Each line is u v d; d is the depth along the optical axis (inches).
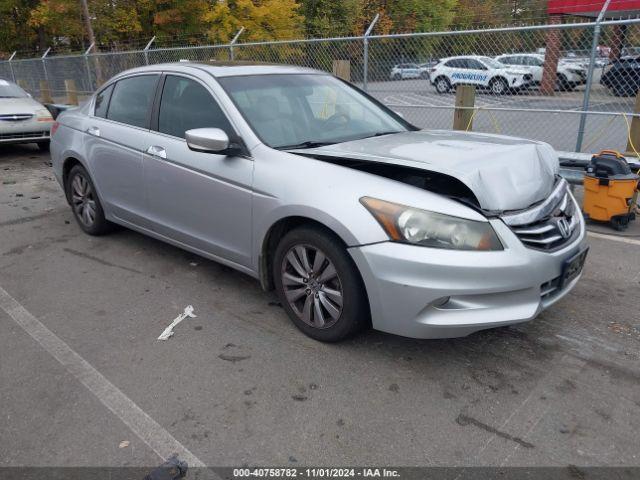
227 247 144.7
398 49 343.6
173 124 159.3
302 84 163.5
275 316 141.7
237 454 93.7
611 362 118.9
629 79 283.9
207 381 114.3
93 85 566.6
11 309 148.7
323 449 94.6
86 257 186.2
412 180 122.9
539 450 93.5
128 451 94.6
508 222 108.9
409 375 115.3
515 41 312.8
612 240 197.2
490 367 117.8
